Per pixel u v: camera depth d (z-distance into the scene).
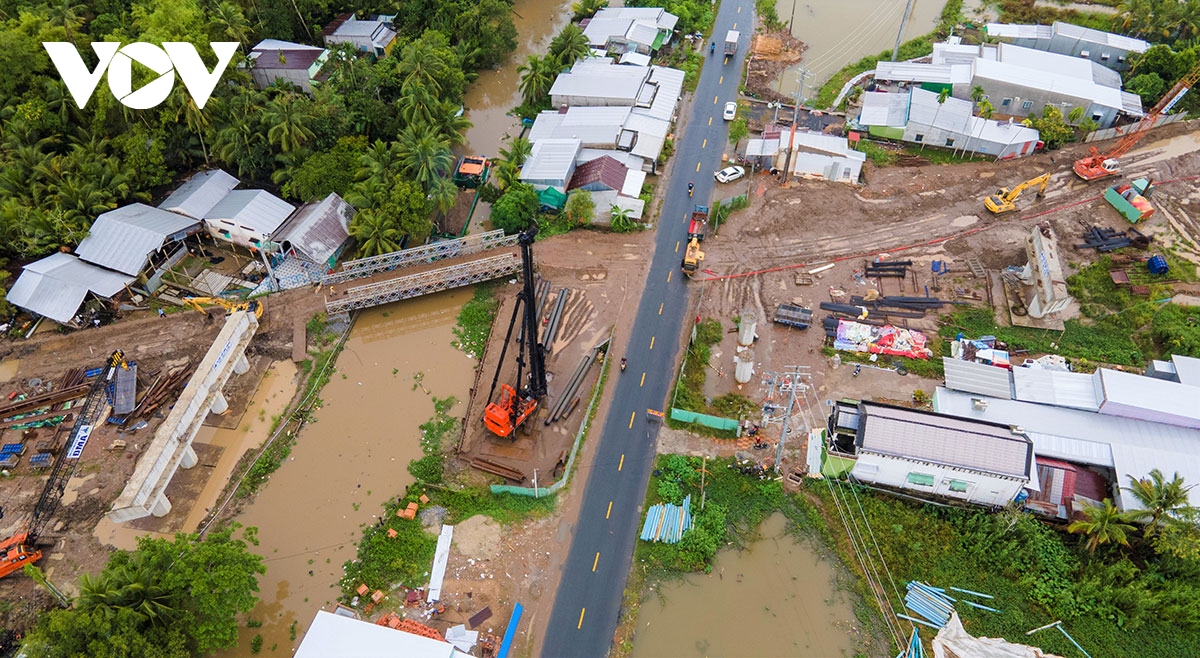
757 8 137.12
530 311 65.12
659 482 66.69
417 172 89.12
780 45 126.00
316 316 81.19
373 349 79.44
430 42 111.31
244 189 94.88
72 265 82.19
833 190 97.88
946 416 65.38
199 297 83.81
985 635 56.62
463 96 117.50
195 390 67.50
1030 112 107.81
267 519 64.50
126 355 77.19
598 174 94.50
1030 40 119.00
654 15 126.44
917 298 82.62
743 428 70.38
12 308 80.38
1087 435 65.69
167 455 63.59
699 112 112.19
